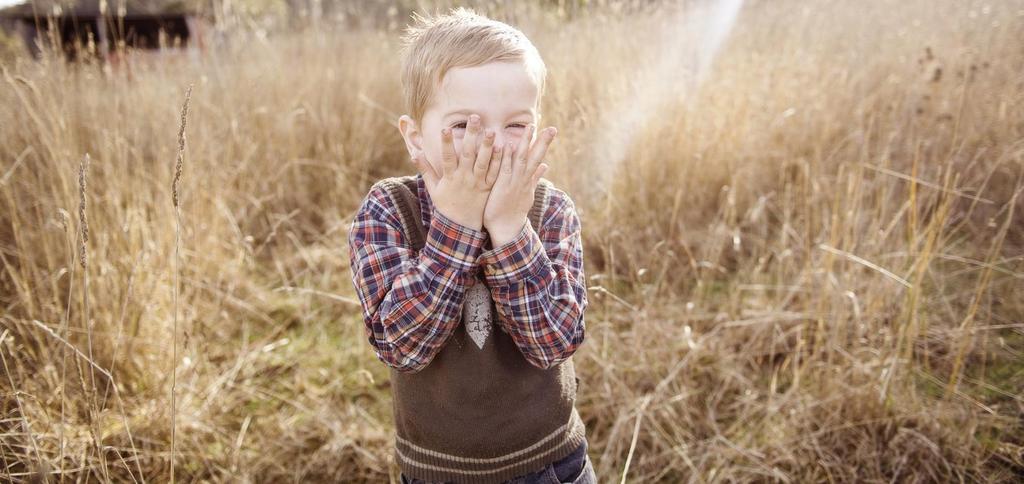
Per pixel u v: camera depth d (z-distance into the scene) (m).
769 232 3.12
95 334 2.14
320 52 4.53
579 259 1.22
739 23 4.45
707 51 3.91
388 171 4.06
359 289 1.11
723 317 2.46
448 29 1.09
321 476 2.00
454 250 1.03
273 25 4.94
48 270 2.41
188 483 1.96
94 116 3.04
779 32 4.23
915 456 1.88
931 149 3.05
